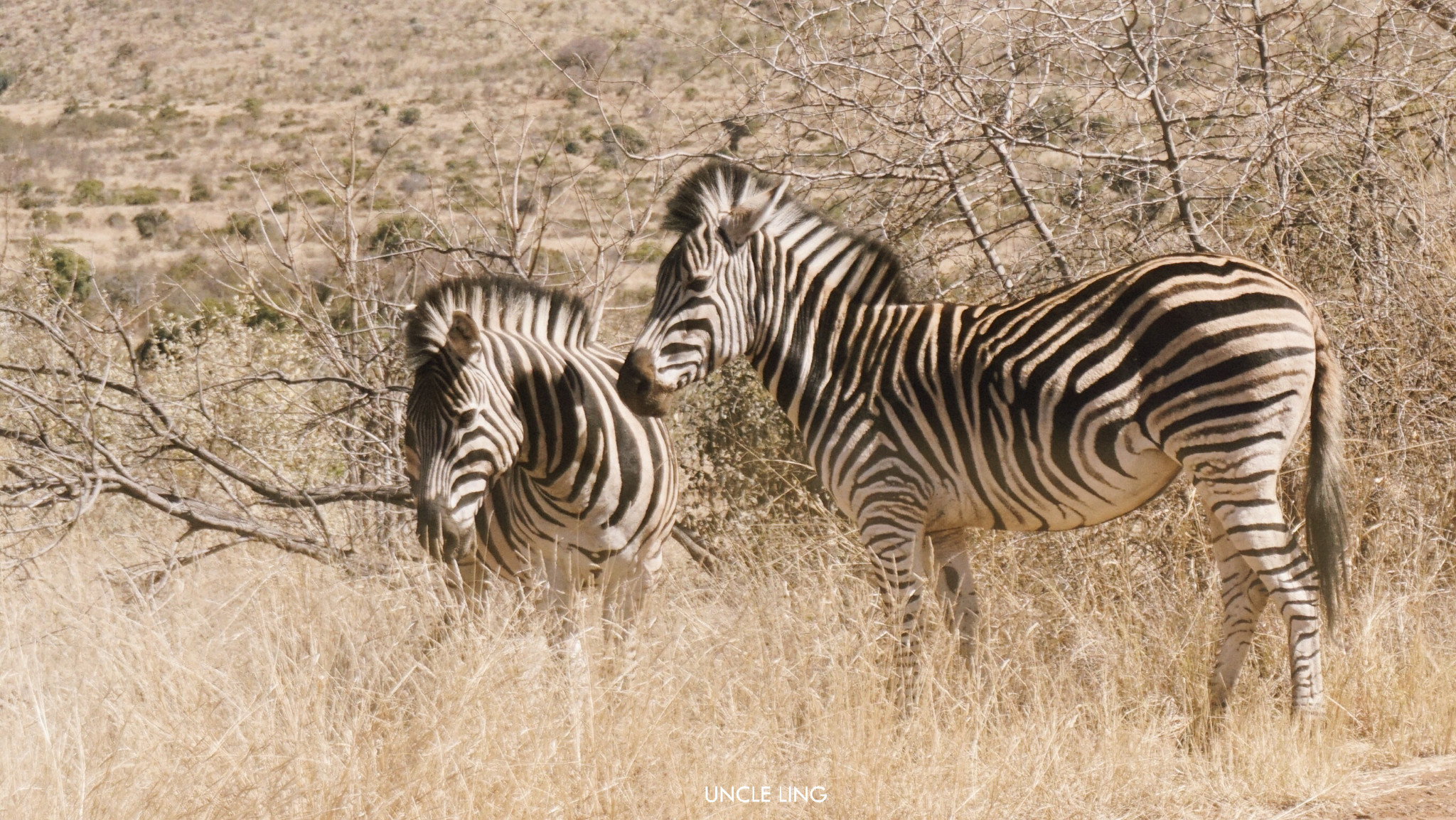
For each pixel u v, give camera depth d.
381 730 7.12
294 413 13.41
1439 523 10.01
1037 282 11.28
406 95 81.38
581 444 8.62
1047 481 8.07
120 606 9.55
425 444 8.19
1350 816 6.61
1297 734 7.48
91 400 11.91
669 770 6.84
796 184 11.98
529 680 7.34
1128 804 6.93
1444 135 11.58
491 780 6.48
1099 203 11.55
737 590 9.73
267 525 12.17
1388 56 12.24
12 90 108.25
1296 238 11.36
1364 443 10.09
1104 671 8.23
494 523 9.41
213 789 6.45
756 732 7.19
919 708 7.58
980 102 11.60
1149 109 12.49
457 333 8.03
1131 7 11.54
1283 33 11.86
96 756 6.92
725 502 12.57
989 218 13.00
